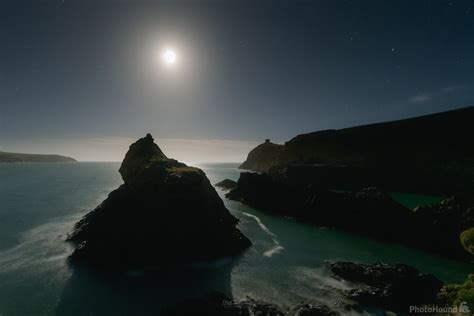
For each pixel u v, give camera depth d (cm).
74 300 1895
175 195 2692
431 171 6412
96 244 2600
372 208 3769
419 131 7525
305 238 3481
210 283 2144
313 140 10519
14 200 6091
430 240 3080
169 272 2302
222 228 2939
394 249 3102
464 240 1126
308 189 4825
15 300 1900
